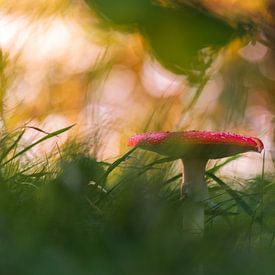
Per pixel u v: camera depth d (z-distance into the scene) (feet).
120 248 4.11
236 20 4.52
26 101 6.86
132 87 9.01
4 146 5.01
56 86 7.61
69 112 7.81
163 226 4.32
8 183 4.64
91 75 6.32
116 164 4.73
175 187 4.94
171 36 4.47
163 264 4.04
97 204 4.61
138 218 4.41
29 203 4.41
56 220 4.26
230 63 6.84
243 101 6.70
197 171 4.35
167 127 6.44
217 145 4.25
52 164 5.00
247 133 6.68
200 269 4.10
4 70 5.73
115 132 5.66
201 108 6.95
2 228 4.10
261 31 4.70
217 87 7.07
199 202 4.34
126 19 4.47
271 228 4.63
